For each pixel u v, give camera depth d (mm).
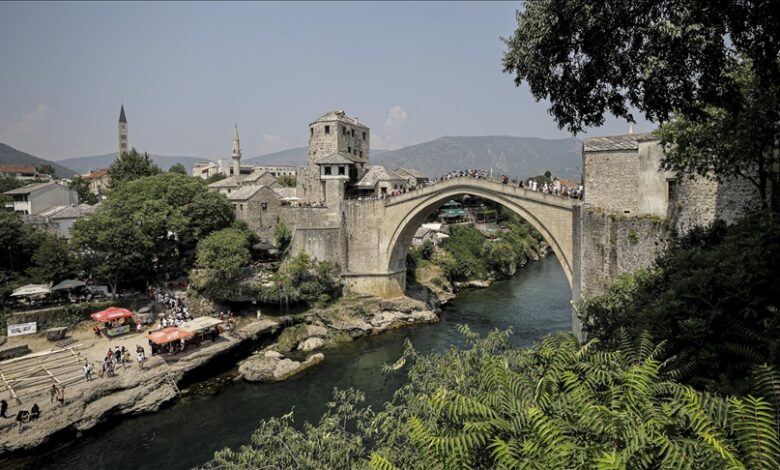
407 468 10188
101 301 42375
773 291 10602
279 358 39500
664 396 8047
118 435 27594
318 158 62781
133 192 52688
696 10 10344
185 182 53688
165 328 36375
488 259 75625
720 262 12016
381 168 64562
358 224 54281
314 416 29594
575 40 12594
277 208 58719
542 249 103062
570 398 7809
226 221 54688
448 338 45500
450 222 94750
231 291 46094
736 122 14109
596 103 13586
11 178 106000
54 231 58062
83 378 30922
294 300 48281
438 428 9367
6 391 29172
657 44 10820
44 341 37125
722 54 10945
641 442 6176
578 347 10367
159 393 31344
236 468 12727
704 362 9336
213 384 34844
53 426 26281
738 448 6355
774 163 18422
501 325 48625
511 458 6848
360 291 54125
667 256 18109
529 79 13477
